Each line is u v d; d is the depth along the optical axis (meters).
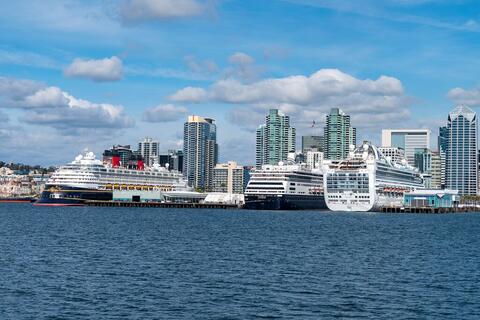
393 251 135.38
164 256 121.94
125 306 75.81
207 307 75.75
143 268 105.06
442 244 153.12
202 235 175.00
